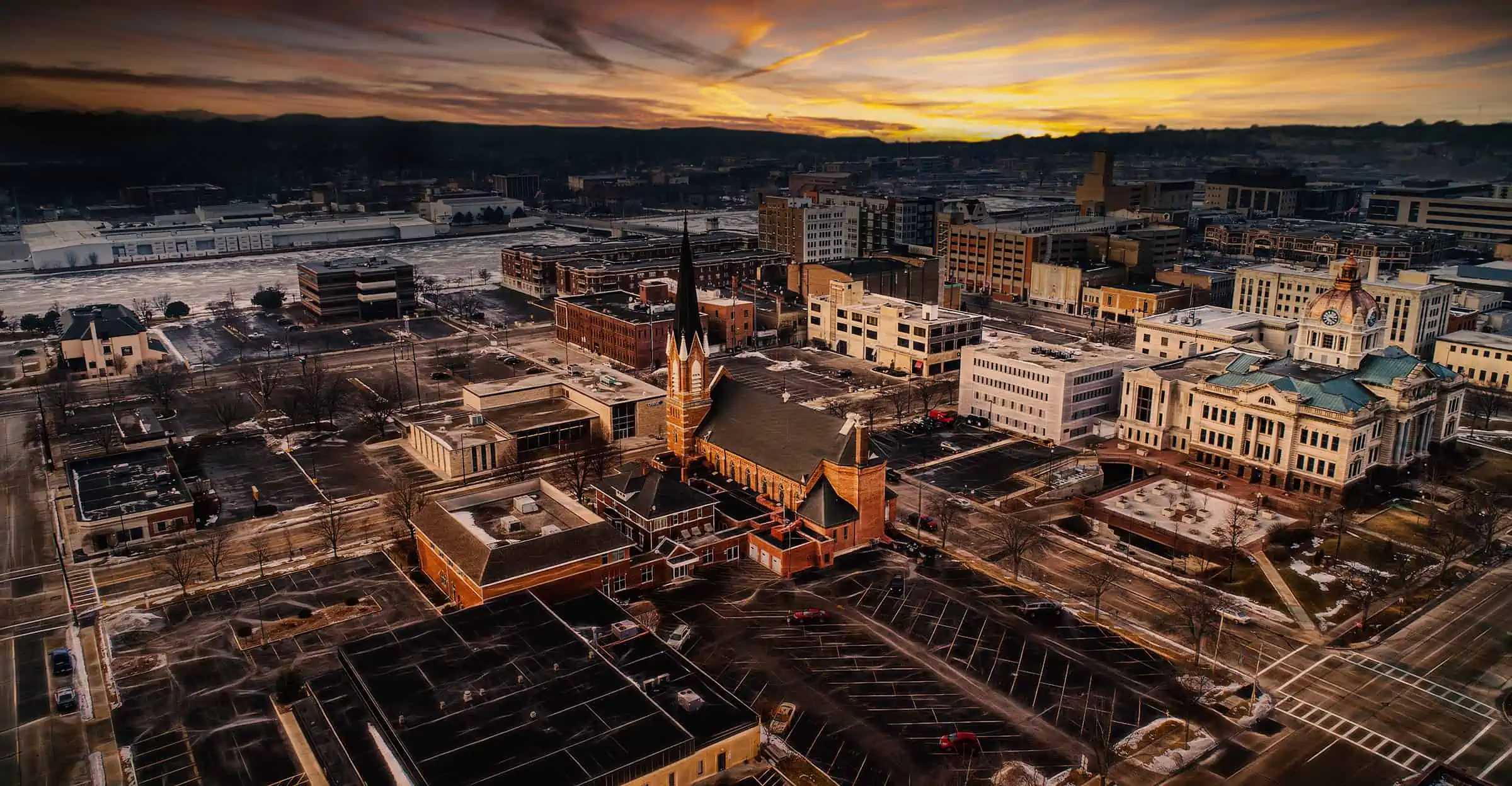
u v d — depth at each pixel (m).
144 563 145.75
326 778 94.69
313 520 162.62
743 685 111.75
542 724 93.31
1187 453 189.12
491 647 107.44
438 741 90.31
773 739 101.56
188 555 147.88
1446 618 129.88
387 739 92.56
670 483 149.62
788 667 115.62
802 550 141.62
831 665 116.06
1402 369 174.25
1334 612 131.50
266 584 137.75
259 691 110.25
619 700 97.56
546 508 142.38
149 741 101.25
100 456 179.50
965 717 105.62
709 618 127.50
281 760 97.94
